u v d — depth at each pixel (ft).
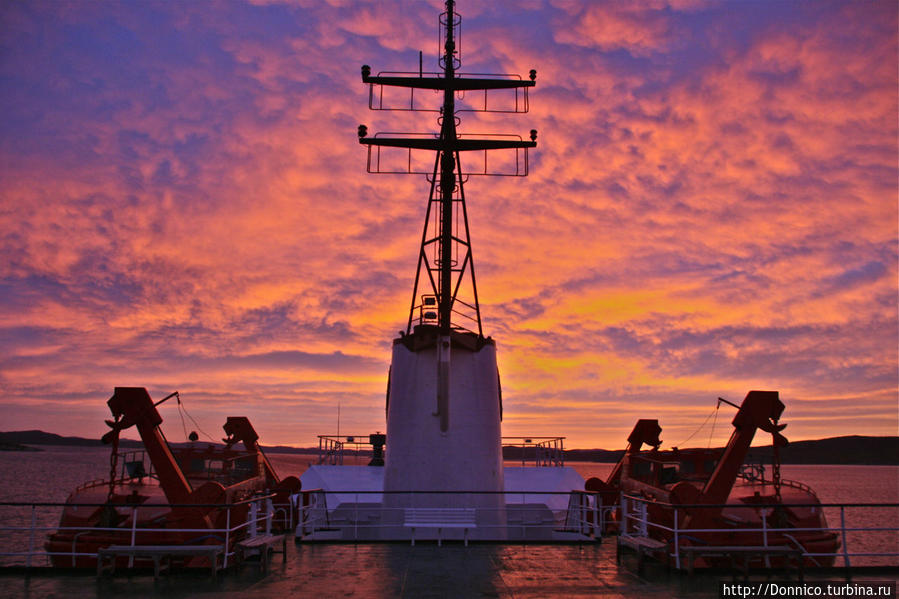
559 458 100.68
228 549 50.34
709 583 44.68
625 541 51.13
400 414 65.77
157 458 52.21
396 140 70.49
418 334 67.15
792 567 50.16
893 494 644.69
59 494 404.36
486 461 64.18
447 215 69.56
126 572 47.21
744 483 65.98
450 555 54.39
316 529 72.38
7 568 47.26
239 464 82.69
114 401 52.49
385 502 64.44
